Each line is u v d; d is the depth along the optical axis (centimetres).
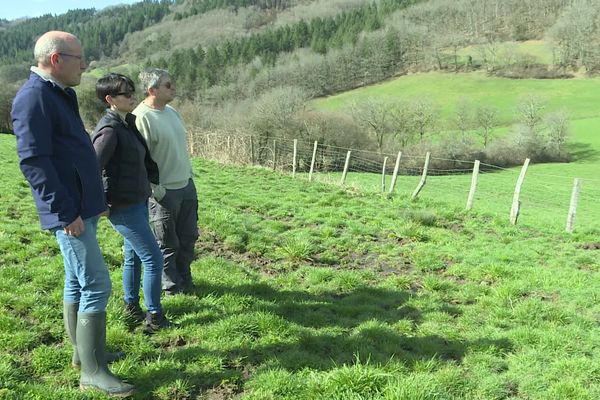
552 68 8656
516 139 5391
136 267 482
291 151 3806
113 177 429
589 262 831
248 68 8488
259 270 718
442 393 385
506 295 631
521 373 440
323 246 863
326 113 4653
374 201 1361
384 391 376
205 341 461
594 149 5753
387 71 9294
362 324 521
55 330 471
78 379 392
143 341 452
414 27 9769
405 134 5212
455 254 837
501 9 10450
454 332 514
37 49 334
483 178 3731
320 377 399
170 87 524
